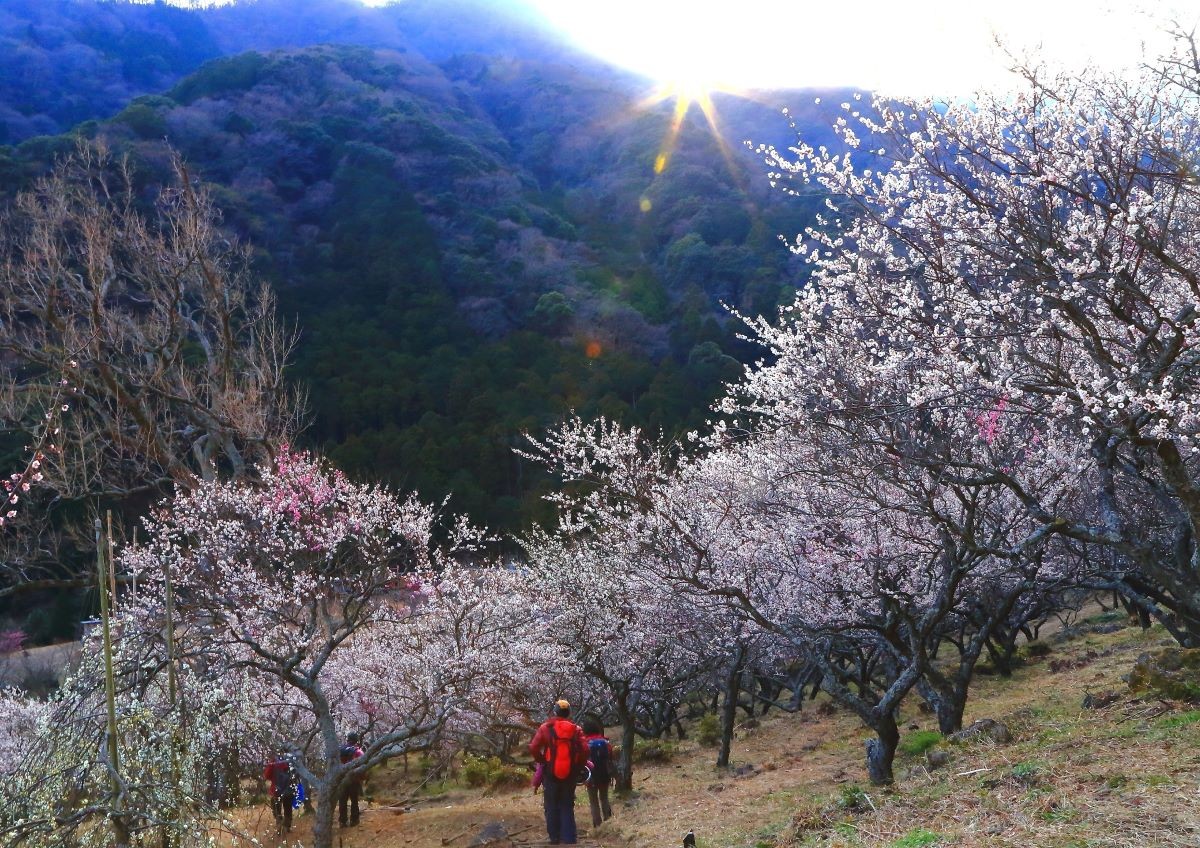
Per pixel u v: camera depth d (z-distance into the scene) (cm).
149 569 1188
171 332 2189
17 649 2814
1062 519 686
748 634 1156
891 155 696
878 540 973
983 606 1289
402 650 1569
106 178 3869
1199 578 693
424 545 1362
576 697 1788
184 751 804
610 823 1070
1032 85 638
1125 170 607
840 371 768
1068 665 1548
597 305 5438
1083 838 459
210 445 2158
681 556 1084
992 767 670
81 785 743
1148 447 628
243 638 1093
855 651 1492
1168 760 558
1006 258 630
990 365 689
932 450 750
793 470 930
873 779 824
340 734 1588
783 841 665
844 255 740
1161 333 715
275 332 2386
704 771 1384
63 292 2120
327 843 1051
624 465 1181
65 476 1875
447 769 1964
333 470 1585
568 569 1599
